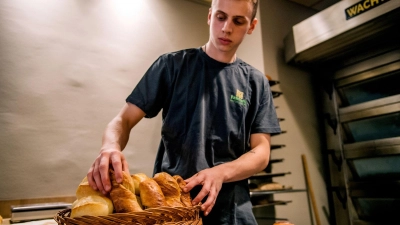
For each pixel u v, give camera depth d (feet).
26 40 6.68
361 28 7.31
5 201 5.96
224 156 3.82
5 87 6.30
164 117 4.08
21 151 6.27
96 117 7.25
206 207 2.80
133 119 3.74
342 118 9.04
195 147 3.59
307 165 9.21
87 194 2.49
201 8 9.54
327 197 9.44
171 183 2.69
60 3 7.23
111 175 2.50
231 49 3.84
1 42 6.41
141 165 7.74
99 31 7.64
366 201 8.35
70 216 2.32
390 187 7.66
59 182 6.57
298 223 8.69
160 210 2.15
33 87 6.58
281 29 9.77
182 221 2.22
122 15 8.07
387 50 7.91
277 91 8.93
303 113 9.63
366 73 8.44
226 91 3.88
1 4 6.55
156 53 8.44
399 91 7.85
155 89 3.83
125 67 7.87
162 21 8.71
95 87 7.35
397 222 7.59
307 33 8.46
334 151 9.23
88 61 7.36
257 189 7.61
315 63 9.32
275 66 9.32
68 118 6.88
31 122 6.45
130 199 2.31
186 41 9.04
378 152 7.97
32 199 6.19
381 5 6.79
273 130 4.14
